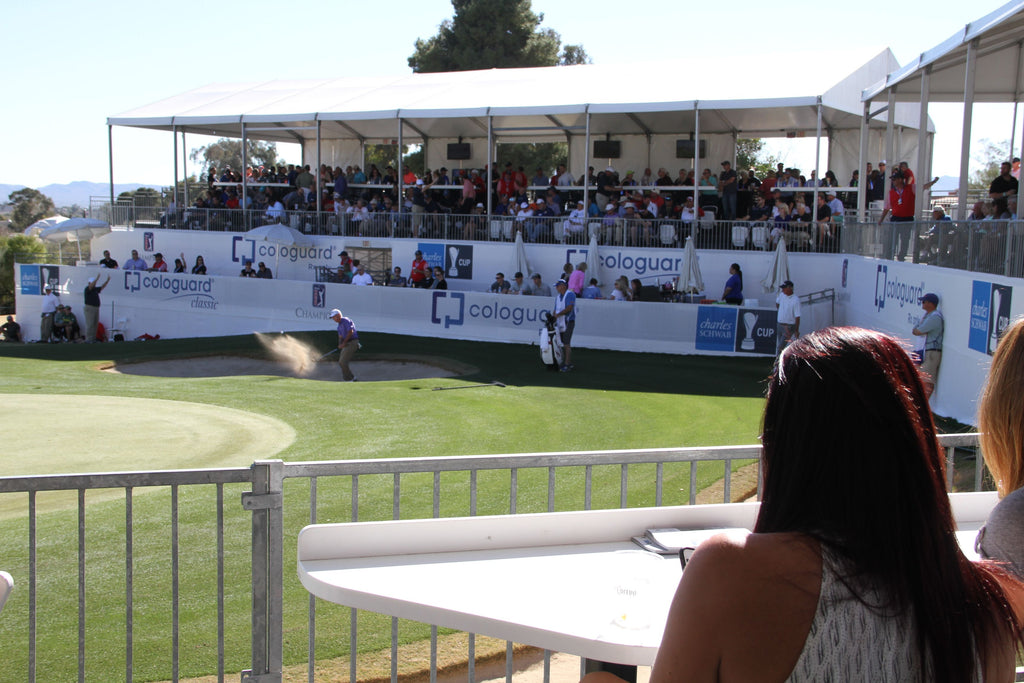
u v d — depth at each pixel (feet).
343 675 16.47
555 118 94.94
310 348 73.97
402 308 79.87
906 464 4.91
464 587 7.89
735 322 67.00
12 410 49.67
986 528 6.31
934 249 46.50
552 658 18.02
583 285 74.18
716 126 93.35
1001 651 5.22
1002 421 6.75
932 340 42.39
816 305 70.90
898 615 4.77
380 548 8.77
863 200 69.56
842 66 79.97
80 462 36.81
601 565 8.62
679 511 9.74
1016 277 34.09
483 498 28.66
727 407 46.65
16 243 164.96
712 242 76.33
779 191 83.15
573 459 11.98
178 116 99.50
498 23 161.89
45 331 96.07
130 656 11.32
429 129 106.63
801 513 5.02
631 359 65.67
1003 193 53.62
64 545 24.40
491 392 52.34
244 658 17.11
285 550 23.75
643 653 6.57
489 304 75.72
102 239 104.37
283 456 36.91
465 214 87.35
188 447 39.52
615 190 87.45
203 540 24.75
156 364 71.82
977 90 62.18
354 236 91.15
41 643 17.81
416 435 40.37
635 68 93.56
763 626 4.78
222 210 98.17
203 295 90.79
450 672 17.07
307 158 121.70
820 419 4.99
